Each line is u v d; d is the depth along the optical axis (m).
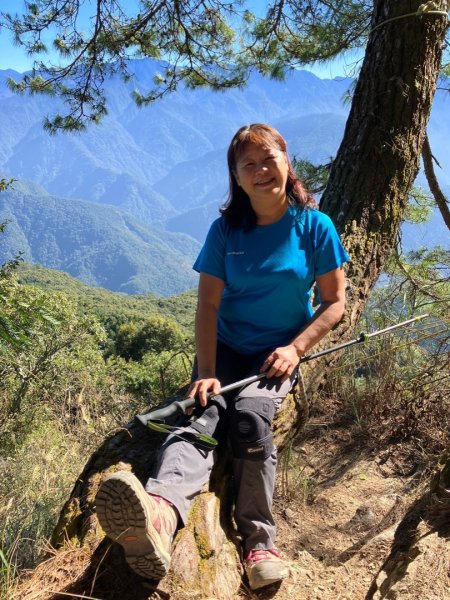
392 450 2.64
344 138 3.02
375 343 3.13
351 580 1.64
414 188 3.99
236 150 1.62
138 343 16.33
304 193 1.69
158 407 1.89
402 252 3.64
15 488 2.56
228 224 1.70
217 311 1.71
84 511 1.54
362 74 3.03
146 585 1.34
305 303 1.71
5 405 4.16
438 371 2.89
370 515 2.12
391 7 2.92
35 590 1.33
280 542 1.99
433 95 3.00
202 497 1.56
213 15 4.65
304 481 2.35
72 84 4.91
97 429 3.38
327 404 3.05
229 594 1.44
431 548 1.45
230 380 1.68
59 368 4.52
